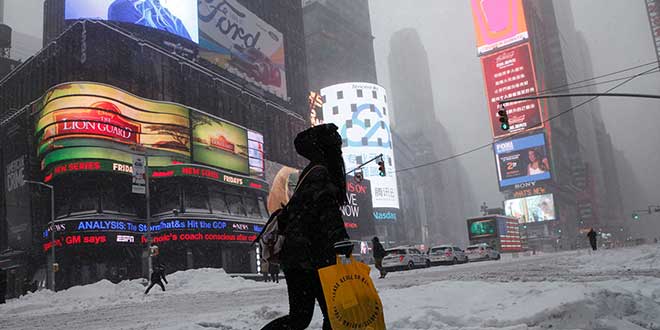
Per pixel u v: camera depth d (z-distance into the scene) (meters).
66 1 49.59
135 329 7.69
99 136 44.56
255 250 53.53
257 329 6.36
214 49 63.28
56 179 44.88
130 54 51.38
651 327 4.62
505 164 137.00
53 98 44.88
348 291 2.45
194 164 51.31
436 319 5.70
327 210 2.78
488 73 144.75
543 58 157.62
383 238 105.56
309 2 132.62
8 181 53.09
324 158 3.09
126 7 52.19
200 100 58.44
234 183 55.31
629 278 10.52
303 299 2.88
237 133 59.09
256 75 70.25
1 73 70.19
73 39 49.41
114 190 46.78
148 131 49.12
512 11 143.88
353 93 112.00
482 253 45.44
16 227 50.66
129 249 46.06
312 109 91.44
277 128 71.12
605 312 4.79
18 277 48.50
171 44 56.59
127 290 23.30
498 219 58.16
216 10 64.75
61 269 42.62
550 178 129.75
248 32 70.06
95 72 48.09
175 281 25.52
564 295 5.34
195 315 9.98
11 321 12.16
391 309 6.51
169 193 49.72
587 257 23.70
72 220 42.94
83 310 15.06
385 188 108.88
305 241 2.80
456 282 9.73
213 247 49.88
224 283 25.08
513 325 4.87
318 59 127.75
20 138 52.25
